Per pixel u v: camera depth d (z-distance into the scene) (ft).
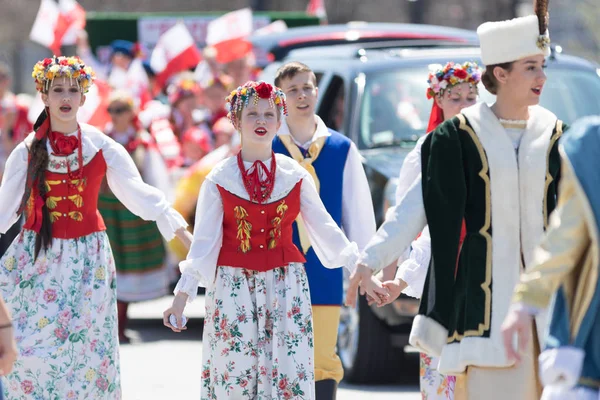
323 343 44.70
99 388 42.93
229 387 39.99
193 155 83.56
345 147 46.42
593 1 189.88
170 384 59.26
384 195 56.54
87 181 43.42
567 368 27.53
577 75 65.36
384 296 37.91
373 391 57.06
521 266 35.45
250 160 40.91
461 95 45.68
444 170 35.88
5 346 29.73
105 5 225.76
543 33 36.14
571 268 28.25
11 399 42.52
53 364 42.24
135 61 102.68
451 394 39.75
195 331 76.02
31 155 43.09
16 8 235.20
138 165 73.00
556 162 35.81
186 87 91.15
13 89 240.12
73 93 43.47
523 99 36.17
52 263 42.96
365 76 63.16
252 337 39.96
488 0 224.74
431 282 36.11
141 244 72.69
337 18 222.28
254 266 40.09
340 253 41.24
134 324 79.36
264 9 216.33
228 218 40.29
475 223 35.70
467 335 35.01
